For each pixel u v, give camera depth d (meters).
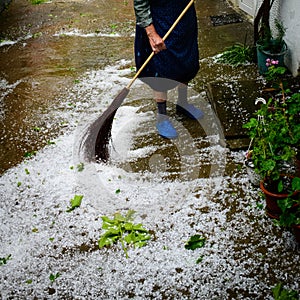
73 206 2.97
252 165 2.92
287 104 2.86
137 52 3.40
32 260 2.65
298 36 3.95
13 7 6.92
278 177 2.57
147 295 2.38
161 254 2.60
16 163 3.47
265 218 2.75
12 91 4.50
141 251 2.63
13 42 5.68
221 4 6.20
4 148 3.66
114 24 5.96
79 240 2.75
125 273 2.51
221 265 2.49
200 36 5.30
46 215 2.96
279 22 4.34
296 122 2.86
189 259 2.55
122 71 4.70
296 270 2.42
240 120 3.53
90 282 2.48
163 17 3.18
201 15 5.92
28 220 2.93
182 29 3.23
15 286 2.51
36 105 4.21
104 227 2.81
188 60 3.38
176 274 2.47
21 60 5.16
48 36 5.75
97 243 2.73
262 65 4.22
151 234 2.74
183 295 2.36
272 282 2.38
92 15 6.36
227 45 5.02
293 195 2.54
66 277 2.53
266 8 4.20
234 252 2.56
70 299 2.40
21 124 3.94
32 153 3.55
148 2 3.12
